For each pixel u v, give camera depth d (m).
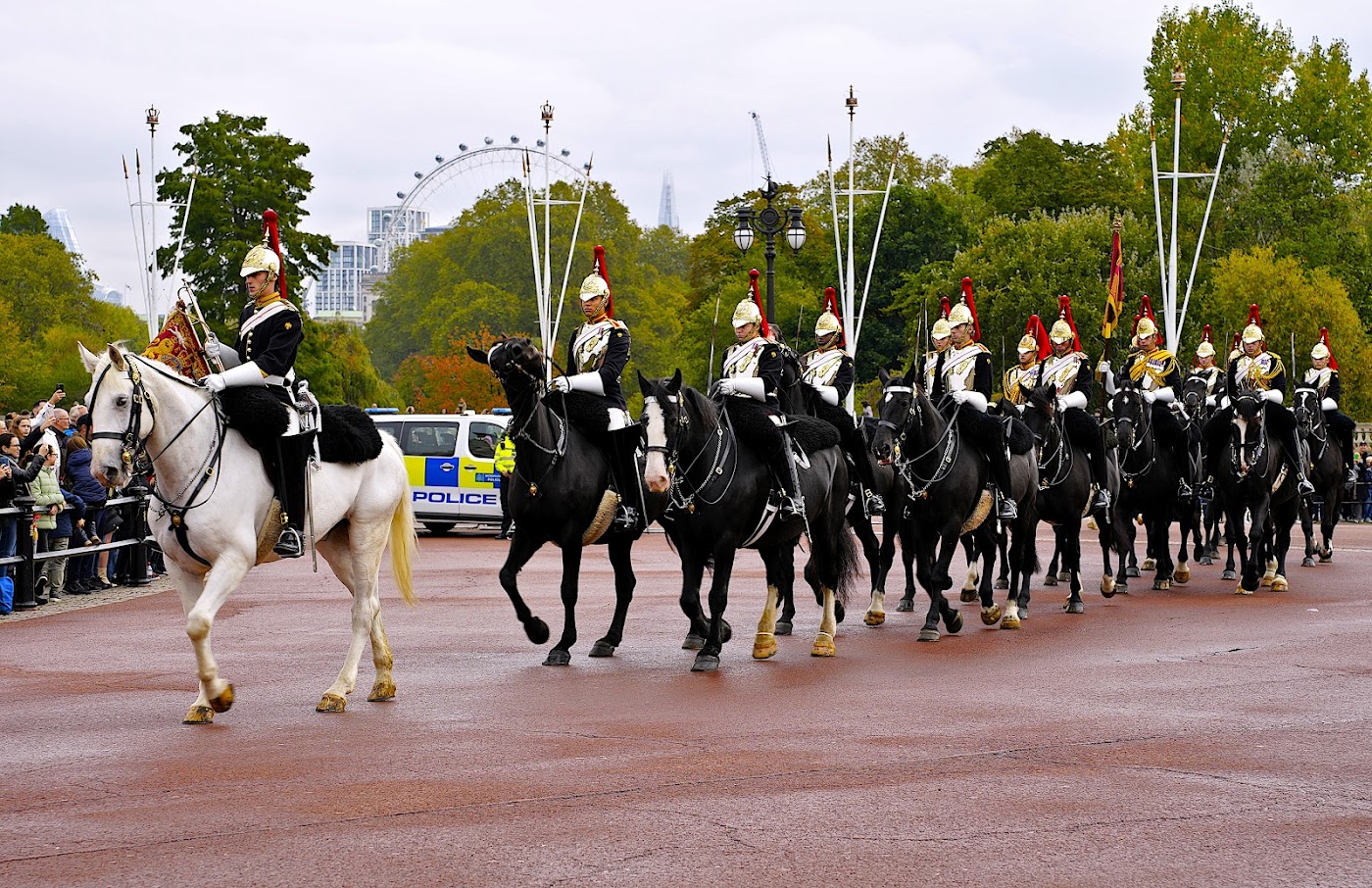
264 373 11.03
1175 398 22.86
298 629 16.59
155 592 21.16
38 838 7.71
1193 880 7.04
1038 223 63.72
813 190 92.00
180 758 9.55
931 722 10.80
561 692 12.12
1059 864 7.26
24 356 83.12
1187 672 13.27
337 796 8.54
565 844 7.57
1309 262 65.50
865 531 17.11
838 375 16.38
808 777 9.02
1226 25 72.50
